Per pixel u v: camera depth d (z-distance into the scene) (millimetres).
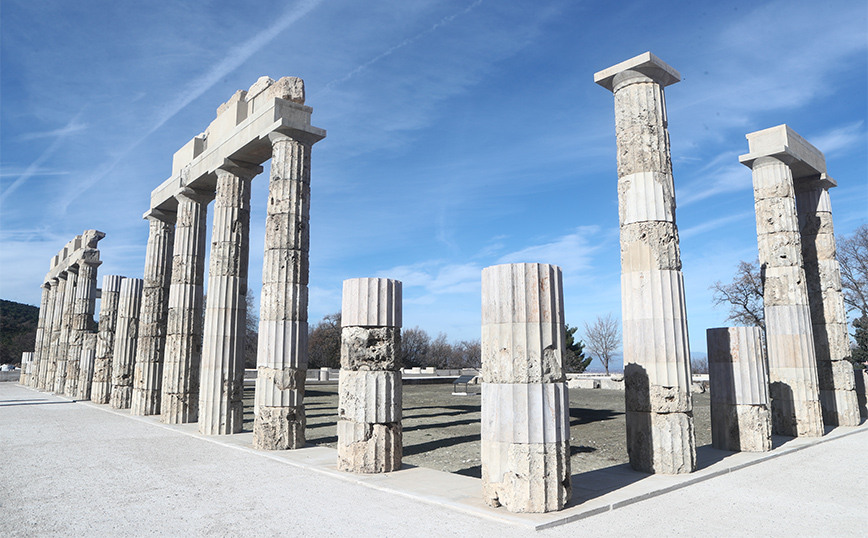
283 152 13656
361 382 9984
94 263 29984
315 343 65375
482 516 7160
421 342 77062
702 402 25094
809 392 14750
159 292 20203
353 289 10320
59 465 10445
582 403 25031
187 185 17875
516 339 7652
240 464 10773
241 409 15305
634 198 10859
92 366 27281
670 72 11219
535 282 7773
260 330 13297
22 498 8000
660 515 7316
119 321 22609
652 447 9953
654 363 10156
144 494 8266
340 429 10094
